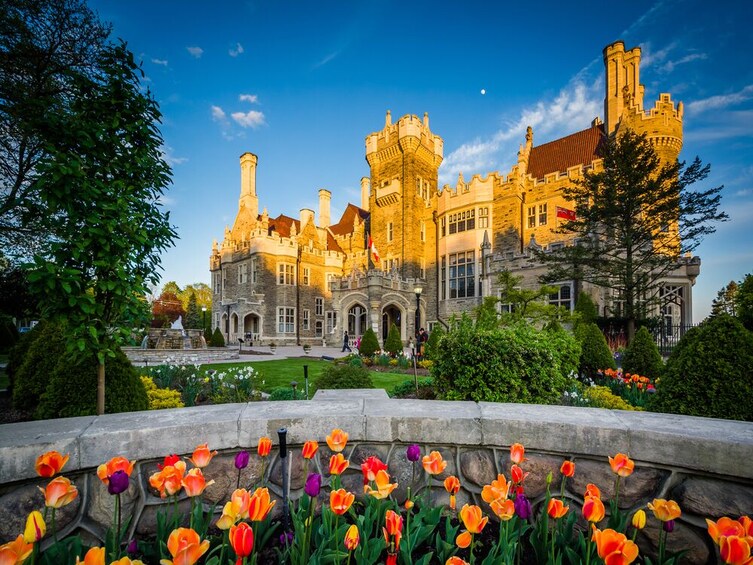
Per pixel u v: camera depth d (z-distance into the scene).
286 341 35.91
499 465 2.41
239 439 2.37
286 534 1.85
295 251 37.38
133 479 2.17
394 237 33.03
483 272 22.50
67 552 1.66
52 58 8.40
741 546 1.17
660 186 16.28
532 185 26.23
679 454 2.03
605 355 9.76
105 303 3.80
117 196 3.62
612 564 1.25
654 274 16.98
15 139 7.95
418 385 7.73
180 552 1.14
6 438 1.97
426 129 33.94
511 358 4.90
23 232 8.74
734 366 3.40
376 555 1.76
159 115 4.20
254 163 39.44
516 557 2.06
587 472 2.26
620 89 23.95
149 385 6.68
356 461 2.53
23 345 7.55
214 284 43.44
